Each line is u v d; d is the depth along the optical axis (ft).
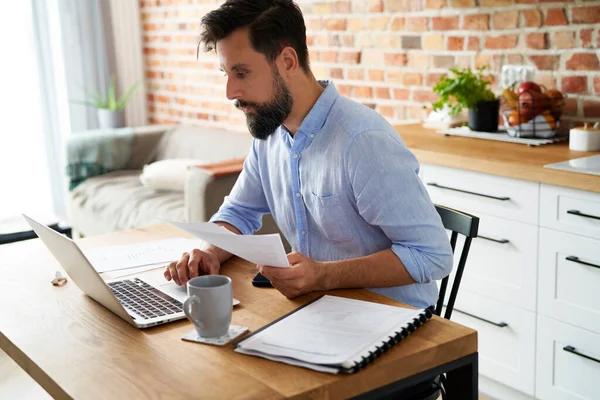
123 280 5.09
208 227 4.44
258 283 4.90
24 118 16.16
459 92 9.32
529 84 8.80
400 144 5.07
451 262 5.03
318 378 3.54
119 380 3.60
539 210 7.52
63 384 3.58
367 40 11.51
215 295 3.96
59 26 16.08
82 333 4.23
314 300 4.51
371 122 5.10
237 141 13.47
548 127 8.78
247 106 4.98
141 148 14.92
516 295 7.94
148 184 13.00
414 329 4.05
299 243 5.68
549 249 7.50
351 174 5.03
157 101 17.02
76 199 13.94
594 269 7.12
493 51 9.72
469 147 8.61
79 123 16.56
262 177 5.92
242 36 4.79
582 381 7.44
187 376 3.60
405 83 11.01
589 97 8.79
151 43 16.80
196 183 10.28
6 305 4.74
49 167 16.33
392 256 4.84
